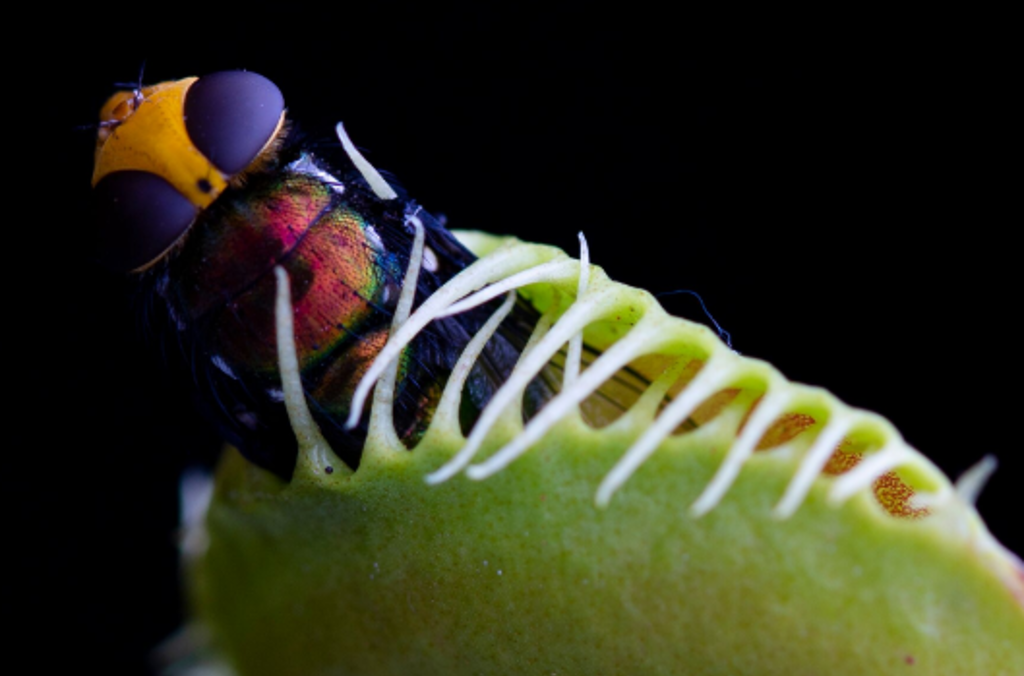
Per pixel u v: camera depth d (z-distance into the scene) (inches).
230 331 1.8
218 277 1.8
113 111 1.8
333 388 1.8
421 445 1.8
